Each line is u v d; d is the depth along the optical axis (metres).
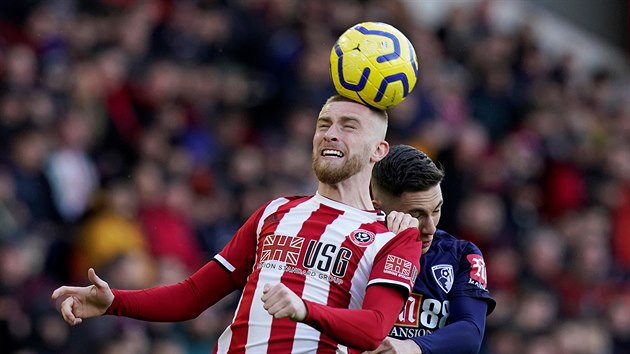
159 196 37.53
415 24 51.75
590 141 54.50
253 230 17.75
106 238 35.53
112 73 40.59
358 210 17.22
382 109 17.45
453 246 18.91
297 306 15.02
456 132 47.66
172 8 45.00
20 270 33.34
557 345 41.19
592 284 45.66
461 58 53.38
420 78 48.31
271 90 45.06
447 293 18.39
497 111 52.00
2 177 35.66
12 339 32.28
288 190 41.41
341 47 17.34
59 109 38.66
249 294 16.98
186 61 43.62
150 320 17.52
